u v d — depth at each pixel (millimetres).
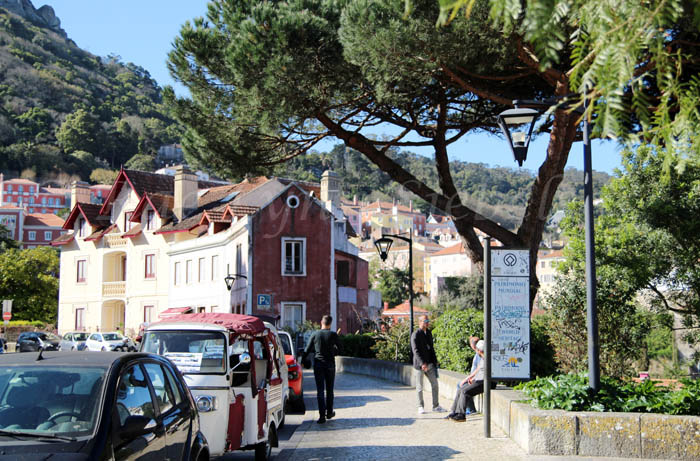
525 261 10742
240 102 16031
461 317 17422
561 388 9555
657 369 30875
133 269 53312
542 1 2754
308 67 14609
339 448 10195
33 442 4801
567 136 15516
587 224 9484
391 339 27141
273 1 16406
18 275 61938
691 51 7664
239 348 9180
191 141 18203
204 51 16094
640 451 8594
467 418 12750
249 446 8875
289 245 42031
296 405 15367
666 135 3428
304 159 128500
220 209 46688
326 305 42469
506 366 10602
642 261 18141
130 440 5234
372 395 18391
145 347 8992
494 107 17625
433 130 18156
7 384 5480
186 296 48250
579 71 3336
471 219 17156
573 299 14352
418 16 12328
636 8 3094
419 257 141625
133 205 54250
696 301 19000
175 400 6566
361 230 160125
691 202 17656
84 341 43312
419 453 9422
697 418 8539
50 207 180250
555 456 8758
